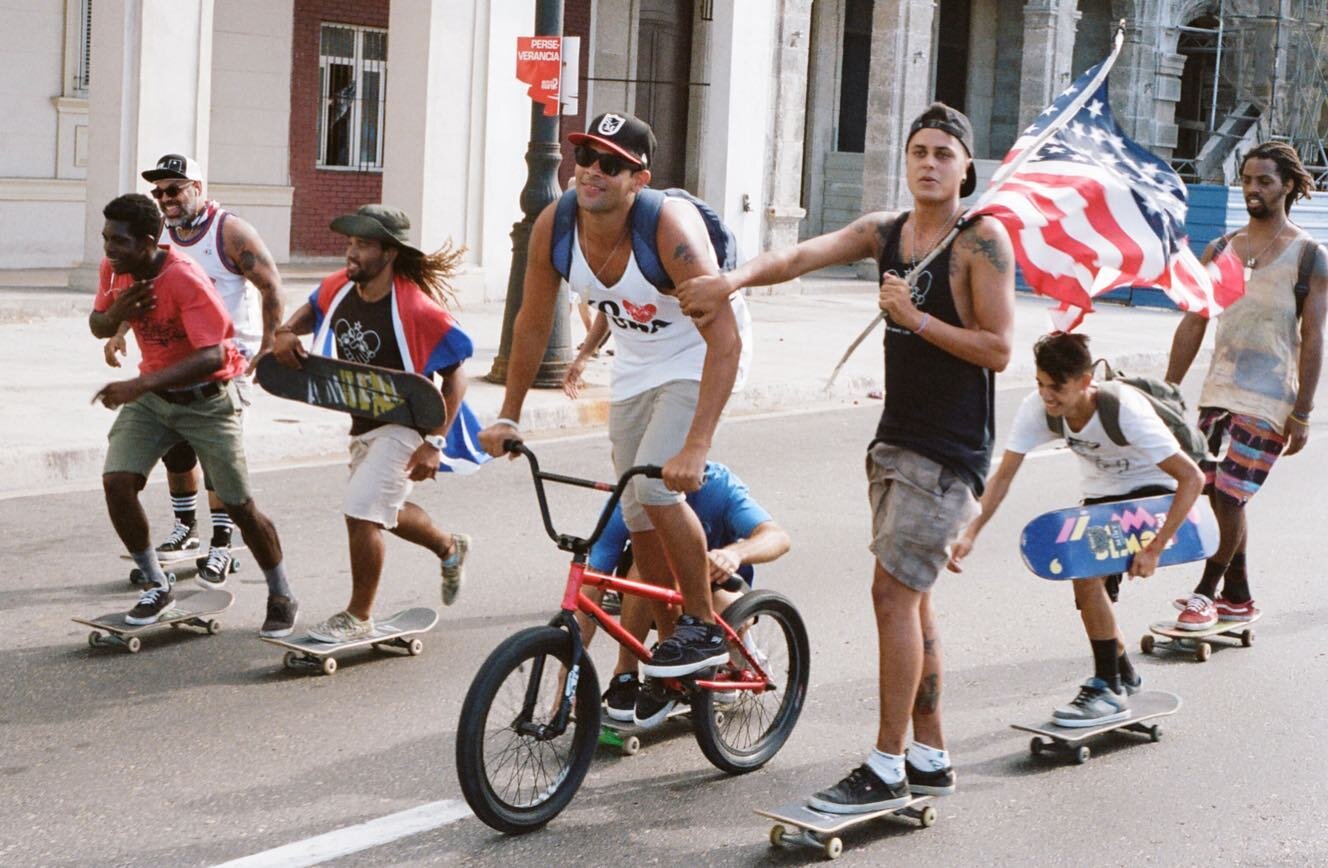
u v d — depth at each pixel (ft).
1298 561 30.73
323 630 22.04
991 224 15.99
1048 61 92.38
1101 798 18.37
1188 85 113.19
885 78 82.84
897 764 16.80
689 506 19.38
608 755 19.20
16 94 62.69
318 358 21.16
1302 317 24.17
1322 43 110.01
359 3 73.82
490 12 62.90
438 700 20.81
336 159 74.64
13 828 16.29
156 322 21.75
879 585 16.65
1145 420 19.47
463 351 21.80
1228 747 20.27
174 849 15.93
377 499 21.75
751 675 18.72
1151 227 18.22
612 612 23.67
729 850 16.53
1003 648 24.43
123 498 22.07
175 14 54.80
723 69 72.64
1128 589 28.32
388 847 16.21
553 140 44.83
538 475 17.08
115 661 21.83
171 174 25.27
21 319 51.11
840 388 50.93
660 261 17.34
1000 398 52.49
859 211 92.58
